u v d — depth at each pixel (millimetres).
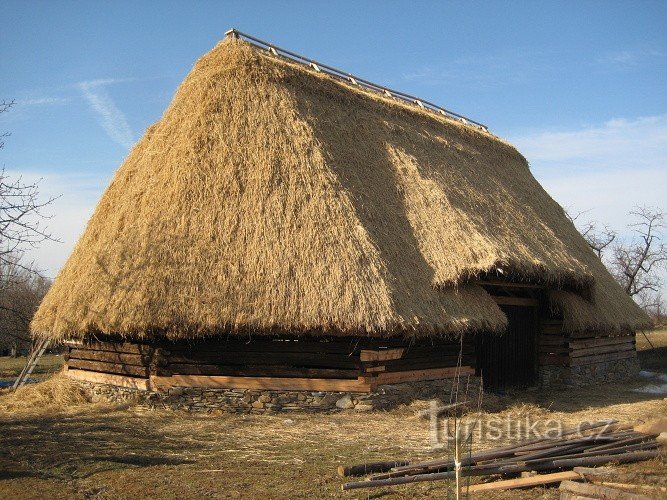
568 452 8578
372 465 8375
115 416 12461
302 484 7957
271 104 14852
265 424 11773
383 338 13250
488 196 18188
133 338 13203
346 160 15055
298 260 12586
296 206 13312
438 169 17422
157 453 9562
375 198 14844
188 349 13148
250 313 12000
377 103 18125
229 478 8219
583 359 19297
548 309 19047
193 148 14242
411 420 12148
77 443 10234
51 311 14039
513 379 18062
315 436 10773
